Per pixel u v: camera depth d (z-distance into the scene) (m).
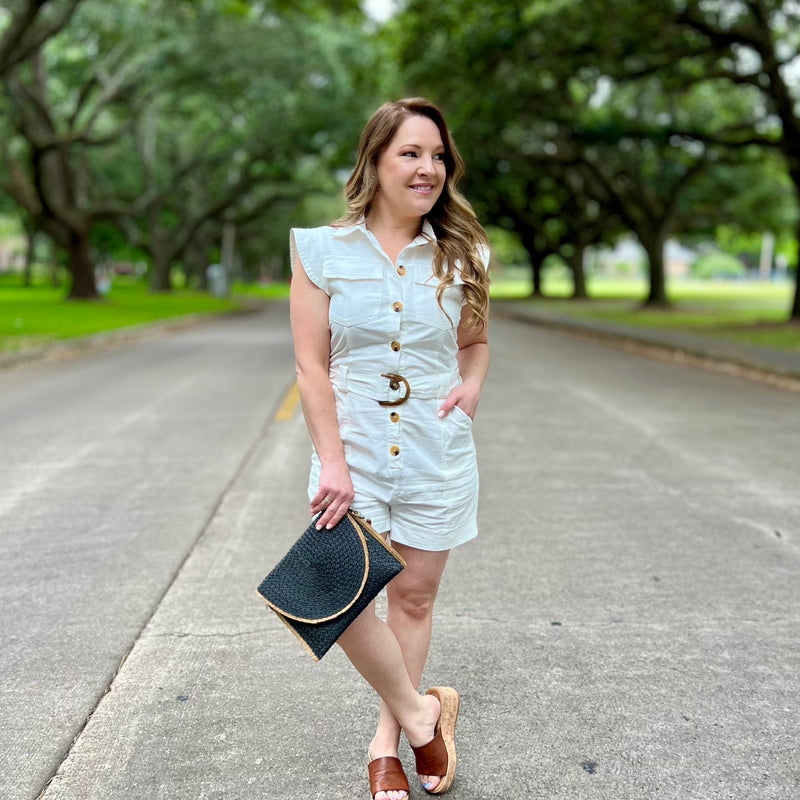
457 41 21.27
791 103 20.53
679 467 6.57
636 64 21.52
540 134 30.86
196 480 6.05
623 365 14.05
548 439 7.60
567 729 2.87
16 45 18.14
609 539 4.84
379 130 2.32
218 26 27.38
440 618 3.75
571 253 50.97
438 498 2.41
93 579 4.18
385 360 2.33
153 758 2.68
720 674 3.26
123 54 27.97
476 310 2.44
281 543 4.70
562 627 3.66
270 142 35.47
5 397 9.92
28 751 2.72
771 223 40.41
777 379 12.22
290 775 2.60
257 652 3.42
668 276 129.38
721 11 19.83
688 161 32.19
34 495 5.66
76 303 30.02
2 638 3.53
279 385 10.93
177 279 84.06
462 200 2.44
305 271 2.32
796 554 4.62
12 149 37.75
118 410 9.00
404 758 2.74
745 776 2.61
